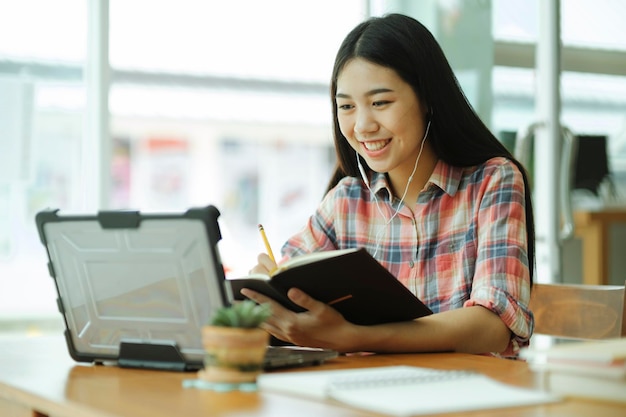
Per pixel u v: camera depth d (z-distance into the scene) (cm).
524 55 477
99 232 180
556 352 142
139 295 179
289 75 548
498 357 203
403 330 201
